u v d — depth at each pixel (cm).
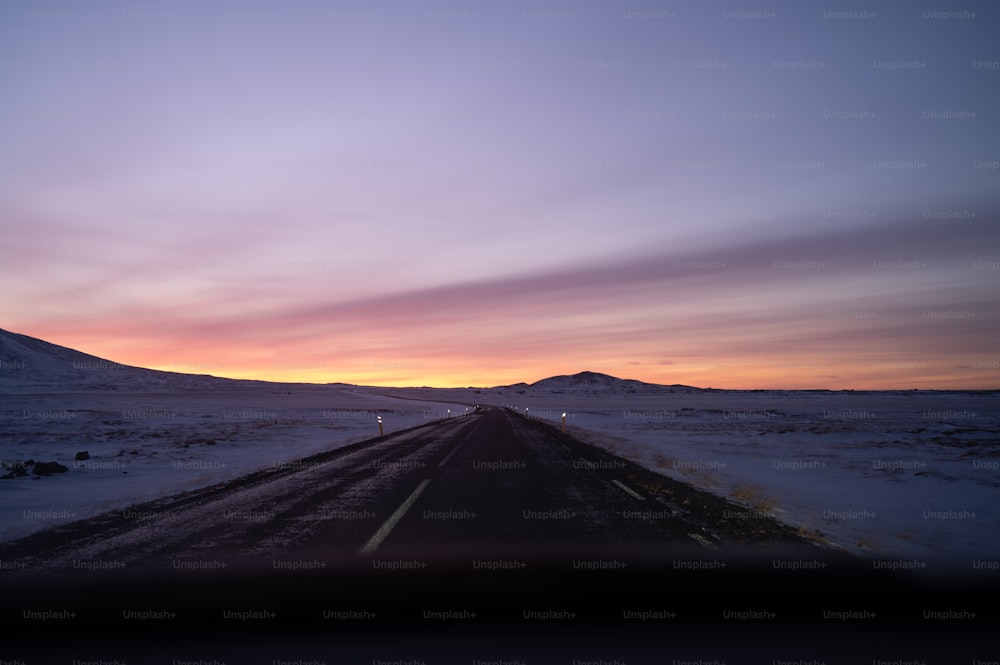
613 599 592
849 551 785
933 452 2333
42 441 3017
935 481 1502
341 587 628
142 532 892
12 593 611
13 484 1494
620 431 3838
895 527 955
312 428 4278
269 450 2530
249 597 595
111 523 962
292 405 10006
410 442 2739
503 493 1263
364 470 1675
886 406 9606
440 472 1622
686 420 5484
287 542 826
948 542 848
